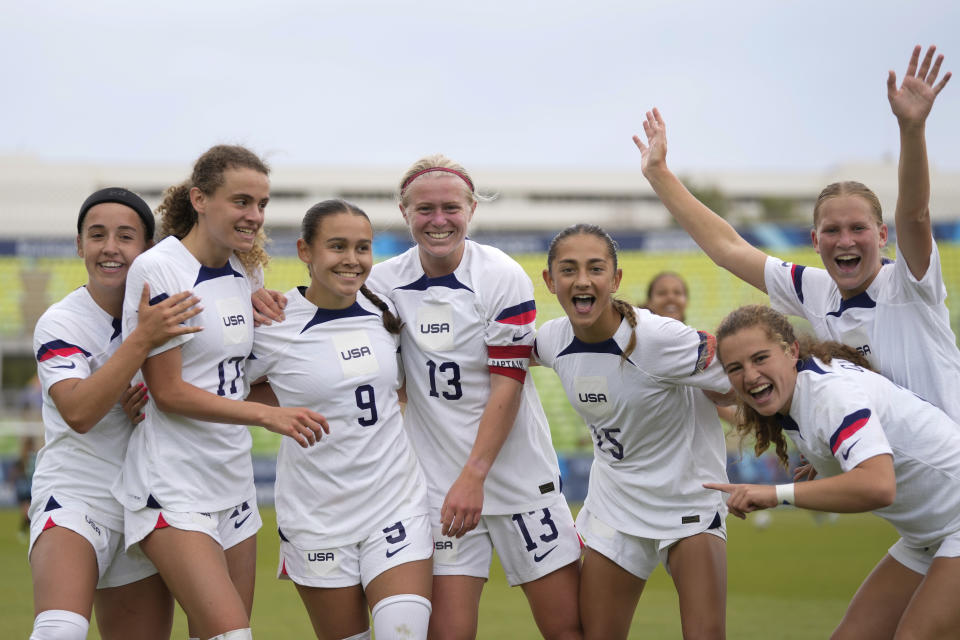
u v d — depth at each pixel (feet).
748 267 44.83
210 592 36.37
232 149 39.04
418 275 43.65
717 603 41.32
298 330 40.88
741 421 40.40
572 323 41.04
